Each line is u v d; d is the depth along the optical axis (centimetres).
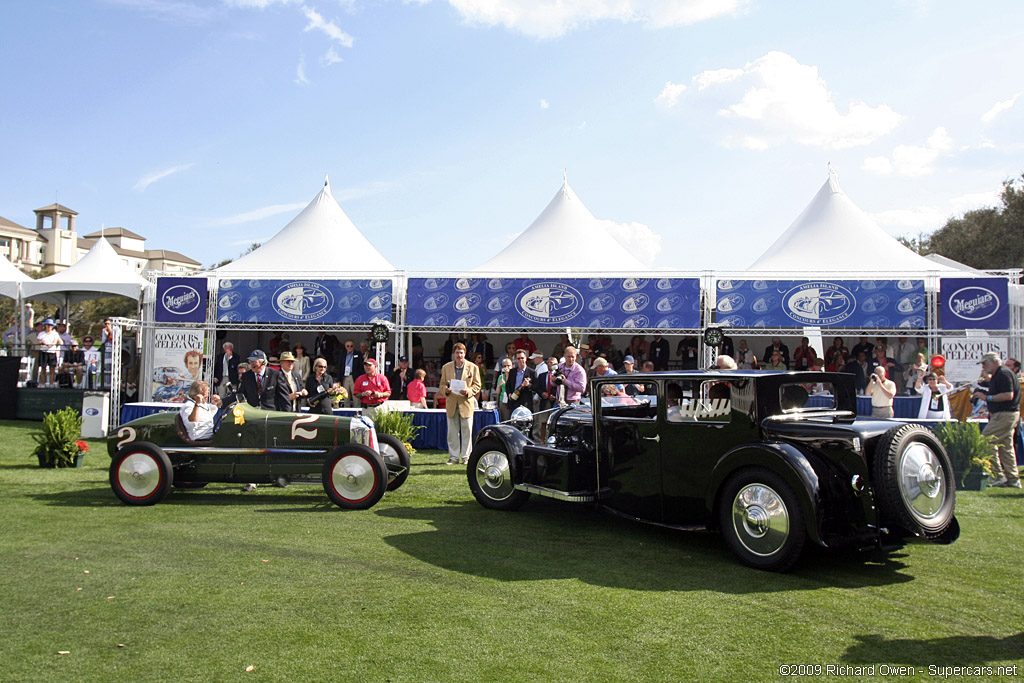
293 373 1016
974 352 1385
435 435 1239
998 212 3378
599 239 1883
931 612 448
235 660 369
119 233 7906
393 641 396
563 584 499
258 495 827
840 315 1458
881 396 1077
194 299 1588
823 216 1848
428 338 2217
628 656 378
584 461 676
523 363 1116
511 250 1844
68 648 383
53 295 2194
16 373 1616
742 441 561
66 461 1015
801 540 509
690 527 586
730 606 456
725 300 1501
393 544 605
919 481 511
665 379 612
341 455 751
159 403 1370
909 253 1725
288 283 1595
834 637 406
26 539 612
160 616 432
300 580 504
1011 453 889
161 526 665
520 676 353
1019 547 605
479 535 640
